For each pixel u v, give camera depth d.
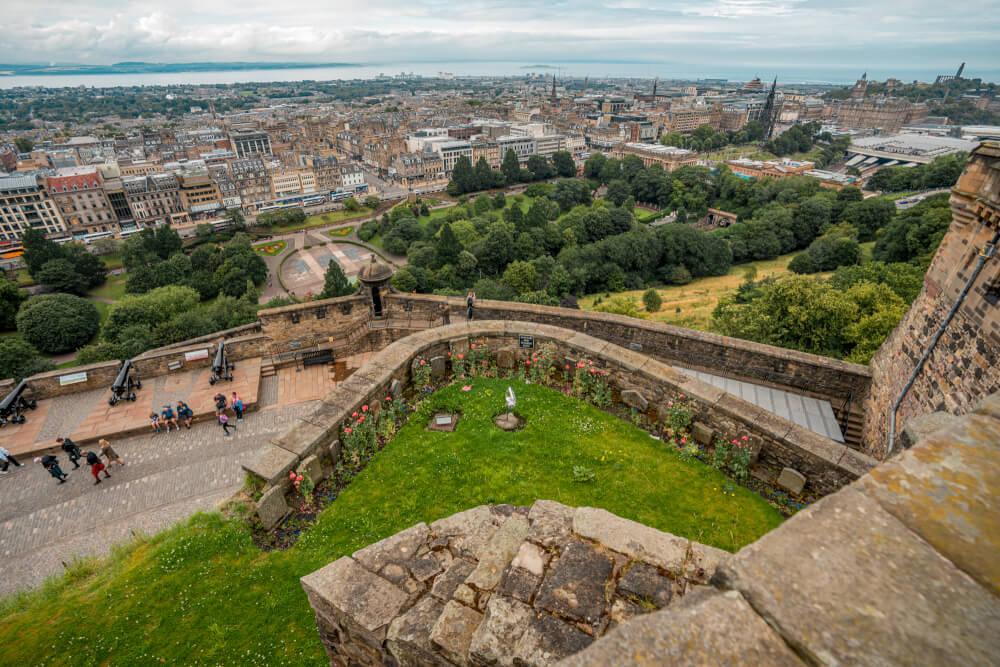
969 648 2.50
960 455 3.79
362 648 7.29
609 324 22.75
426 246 141.12
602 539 6.62
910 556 3.08
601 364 16.42
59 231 172.50
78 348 97.75
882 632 2.66
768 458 13.12
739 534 11.11
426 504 12.18
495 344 18.16
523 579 6.20
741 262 134.50
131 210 182.62
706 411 14.10
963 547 3.10
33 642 10.20
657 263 125.69
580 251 120.69
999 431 4.01
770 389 20.48
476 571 6.73
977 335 14.04
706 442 14.12
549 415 15.23
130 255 134.38
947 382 14.94
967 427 4.08
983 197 14.65
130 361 25.91
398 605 7.01
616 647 2.96
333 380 26.19
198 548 11.65
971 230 15.62
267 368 26.94
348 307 27.42
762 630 2.90
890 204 128.12
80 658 9.79
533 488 12.41
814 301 29.83
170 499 19.50
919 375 16.59
